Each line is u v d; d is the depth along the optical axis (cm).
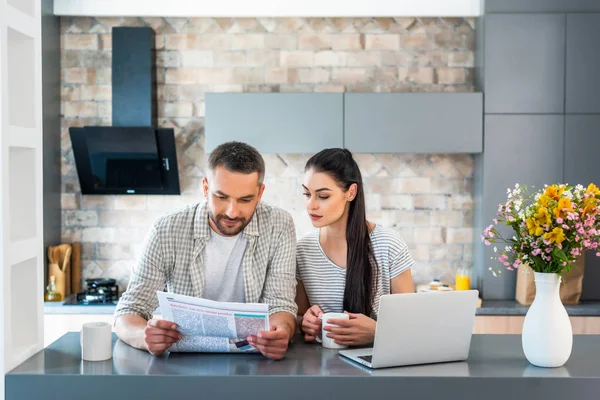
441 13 420
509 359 199
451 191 438
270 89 435
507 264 196
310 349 207
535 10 403
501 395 179
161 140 409
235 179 196
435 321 190
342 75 435
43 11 400
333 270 235
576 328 384
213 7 419
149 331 192
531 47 402
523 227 190
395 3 419
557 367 190
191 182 436
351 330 203
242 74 435
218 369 183
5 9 182
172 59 433
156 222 220
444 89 436
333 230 234
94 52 432
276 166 436
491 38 403
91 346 191
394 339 186
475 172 429
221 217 201
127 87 414
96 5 418
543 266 192
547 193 191
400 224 438
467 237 438
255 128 403
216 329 191
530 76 402
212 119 403
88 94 433
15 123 202
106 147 409
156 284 219
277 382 178
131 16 429
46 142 409
